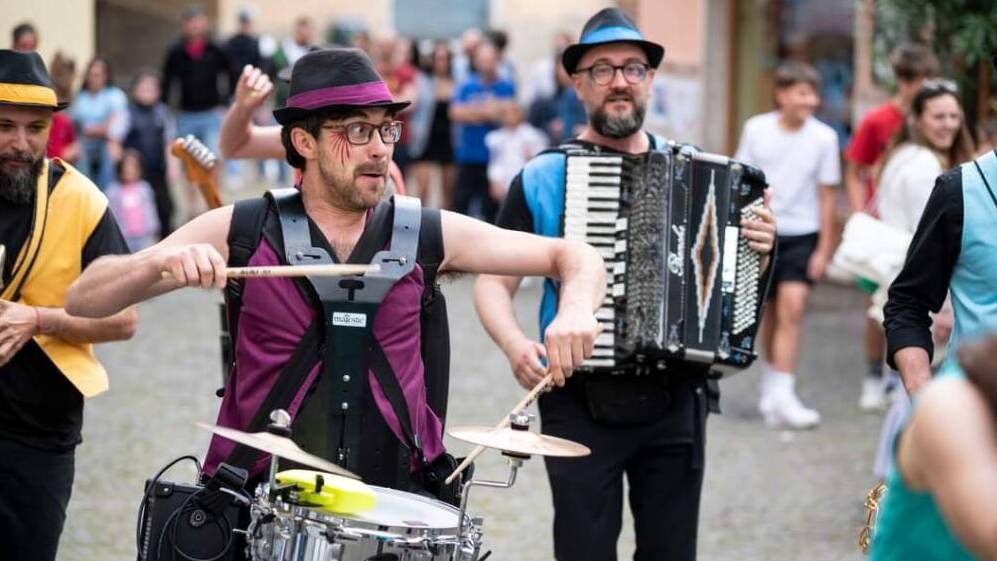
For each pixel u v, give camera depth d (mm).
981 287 4879
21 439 5285
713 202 5809
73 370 5328
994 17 11016
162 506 4500
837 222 15945
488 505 8453
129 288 4266
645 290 5695
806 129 10297
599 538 5715
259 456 4484
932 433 3223
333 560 4062
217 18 30750
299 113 4516
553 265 4695
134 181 16188
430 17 36750
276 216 4574
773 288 10359
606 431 5711
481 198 17688
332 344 4477
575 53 5840
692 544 5816
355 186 4504
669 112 18344
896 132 8711
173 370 11664
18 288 5312
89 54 17203
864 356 12742
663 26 18484
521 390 11047
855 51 15820
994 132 9180
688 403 5789
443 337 4695
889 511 3549
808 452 9672
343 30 33469
